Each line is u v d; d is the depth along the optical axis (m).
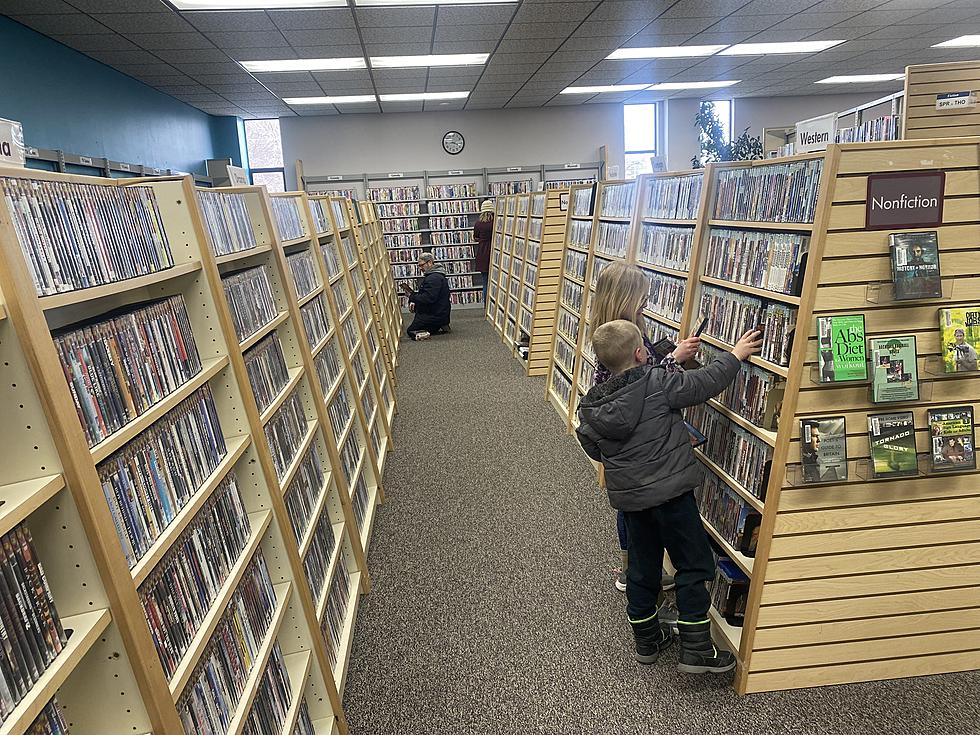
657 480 2.29
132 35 6.70
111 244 1.35
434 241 13.03
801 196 2.09
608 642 2.67
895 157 1.93
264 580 1.88
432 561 3.38
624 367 2.41
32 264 1.05
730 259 2.55
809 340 2.04
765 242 2.28
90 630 1.01
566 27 7.45
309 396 2.86
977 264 2.02
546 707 2.34
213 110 11.44
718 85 11.93
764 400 2.26
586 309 4.86
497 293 10.34
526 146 13.45
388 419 5.38
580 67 9.60
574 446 4.90
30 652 0.90
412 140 13.17
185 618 1.36
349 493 3.20
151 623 1.22
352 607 2.86
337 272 4.71
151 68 8.09
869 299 2.02
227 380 1.87
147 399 1.37
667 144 13.68
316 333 3.40
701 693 2.36
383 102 11.58
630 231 3.85
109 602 1.06
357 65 8.70
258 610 1.79
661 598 2.88
